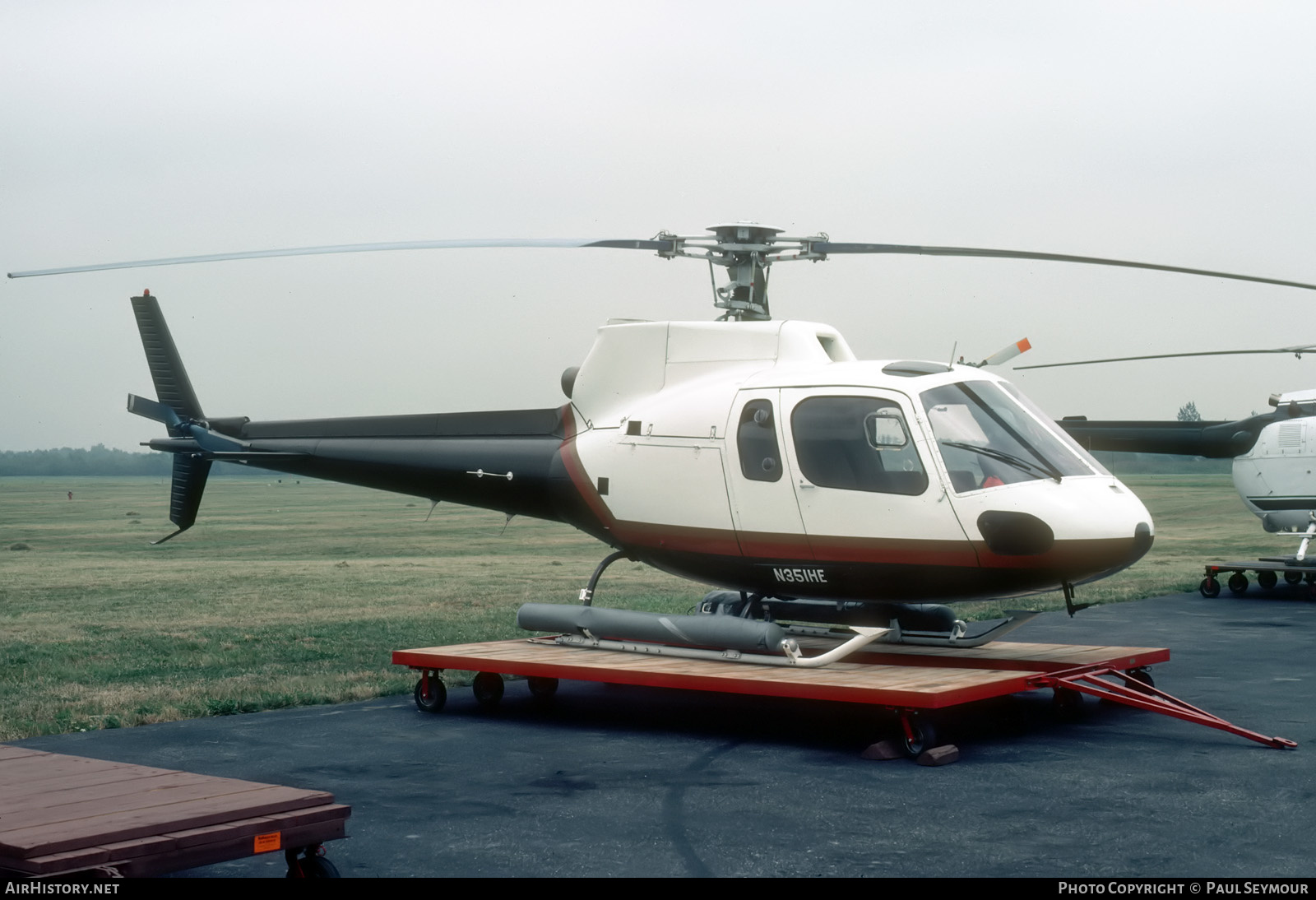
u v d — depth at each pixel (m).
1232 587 16.48
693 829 5.20
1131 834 5.04
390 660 10.41
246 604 15.48
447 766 6.54
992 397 7.88
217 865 4.79
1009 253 8.55
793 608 8.66
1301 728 7.44
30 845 3.54
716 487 8.24
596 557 26.58
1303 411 17.12
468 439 9.88
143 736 7.36
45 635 12.18
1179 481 100.31
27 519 55.97
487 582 18.81
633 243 8.79
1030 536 7.25
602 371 9.16
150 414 11.92
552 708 8.48
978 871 4.55
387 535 39.19
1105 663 7.86
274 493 112.56
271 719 8.02
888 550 7.62
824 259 9.02
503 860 4.76
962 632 8.45
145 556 28.11
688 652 8.01
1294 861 4.64
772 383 8.14
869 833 5.11
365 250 8.91
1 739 7.21
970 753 6.81
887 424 7.65
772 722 7.91
